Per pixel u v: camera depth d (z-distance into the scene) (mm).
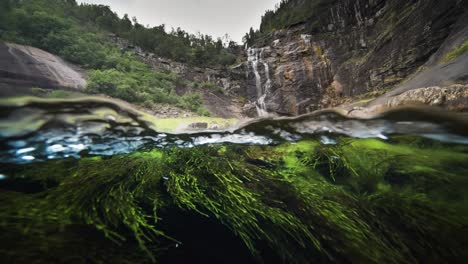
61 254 1384
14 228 1493
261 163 3703
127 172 3055
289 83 27453
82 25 27266
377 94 15547
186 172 3254
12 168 2799
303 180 3172
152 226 2012
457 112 3699
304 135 4398
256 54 32656
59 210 1891
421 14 13805
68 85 14477
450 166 2760
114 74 18094
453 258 1806
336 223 2326
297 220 2396
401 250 1947
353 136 3998
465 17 10547
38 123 3547
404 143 3432
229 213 2443
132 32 33531
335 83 23516
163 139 4602
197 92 27453
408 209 2324
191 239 1963
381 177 2943
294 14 37125
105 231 1761
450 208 2219
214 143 4500
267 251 1983
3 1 18125
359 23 23234
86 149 3723
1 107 3375
